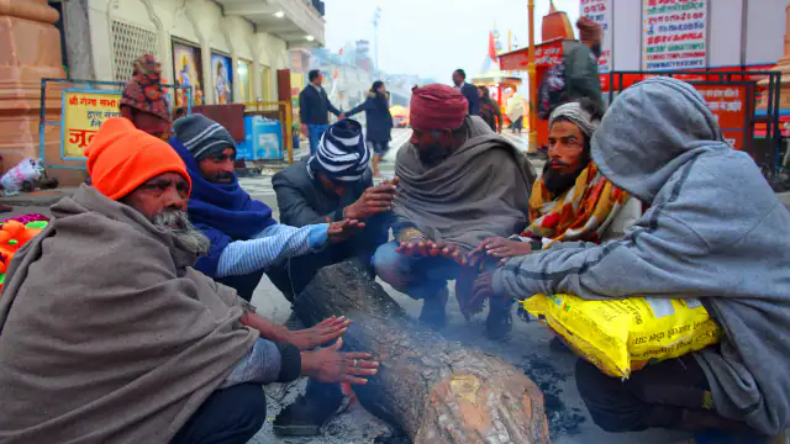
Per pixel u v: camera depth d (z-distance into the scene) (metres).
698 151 2.03
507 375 2.15
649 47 9.05
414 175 3.56
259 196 7.69
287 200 3.32
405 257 3.32
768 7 8.30
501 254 2.73
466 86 11.54
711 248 1.91
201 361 1.86
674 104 2.05
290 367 2.12
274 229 3.05
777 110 7.03
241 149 11.08
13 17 8.36
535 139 12.80
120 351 1.75
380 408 2.41
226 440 1.93
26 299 1.74
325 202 3.41
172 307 1.82
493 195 3.40
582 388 2.24
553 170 2.95
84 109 7.26
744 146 7.02
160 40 11.85
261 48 19.64
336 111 11.41
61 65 9.12
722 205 1.91
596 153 2.22
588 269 2.06
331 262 3.38
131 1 10.71
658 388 2.05
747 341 1.93
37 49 8.67
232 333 1.95
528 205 3.53
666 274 1.93
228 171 2.93
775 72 6.93
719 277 1.91
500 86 30.19
